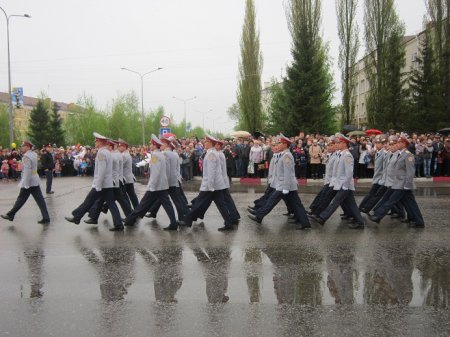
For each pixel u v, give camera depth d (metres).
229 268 6.23
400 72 27.97
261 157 19.12
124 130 57.00
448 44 27.84
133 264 6.48
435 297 5.07
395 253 6.95
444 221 9.59
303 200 13.05
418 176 19.14
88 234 8.63
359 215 8.97
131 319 4.52
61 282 5.71
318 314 4.60
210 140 8.92
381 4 28.69
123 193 9.95
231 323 4.39
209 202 8.97
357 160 18.77
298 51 27.30
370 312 4.64
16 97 36.56
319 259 6.64
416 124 26.89
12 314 4.69
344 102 29.44
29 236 8.51
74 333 4.21
